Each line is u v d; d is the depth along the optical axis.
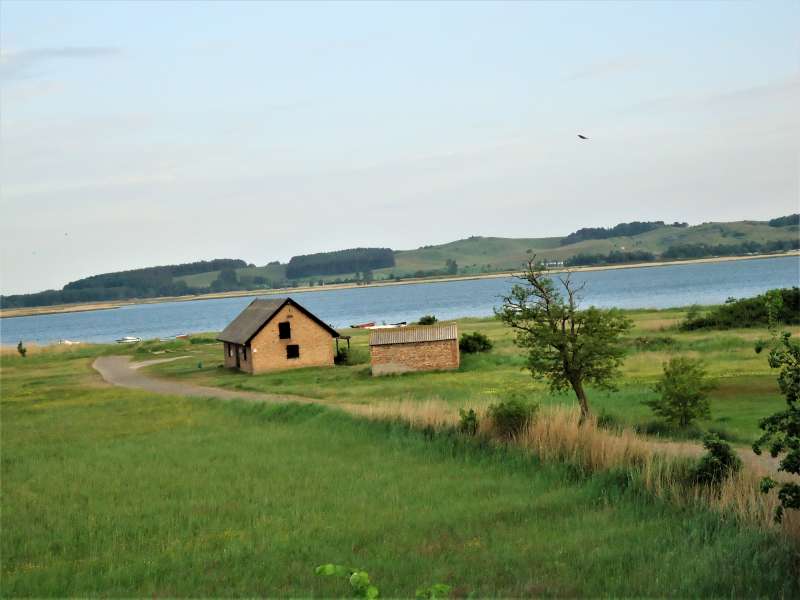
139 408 49.06
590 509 20.03
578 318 35.53
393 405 37.09
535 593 14.12
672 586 14.12
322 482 24.80
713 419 33.78
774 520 16.72
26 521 21.95
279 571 16.16
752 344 61.59
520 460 25.91
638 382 47.81
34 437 38.62
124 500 23.81
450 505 21.08
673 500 19.88
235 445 33.03
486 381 55.41
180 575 16.41
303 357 74.56
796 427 15.27
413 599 14.05
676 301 167.12
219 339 79.81
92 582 16.30
